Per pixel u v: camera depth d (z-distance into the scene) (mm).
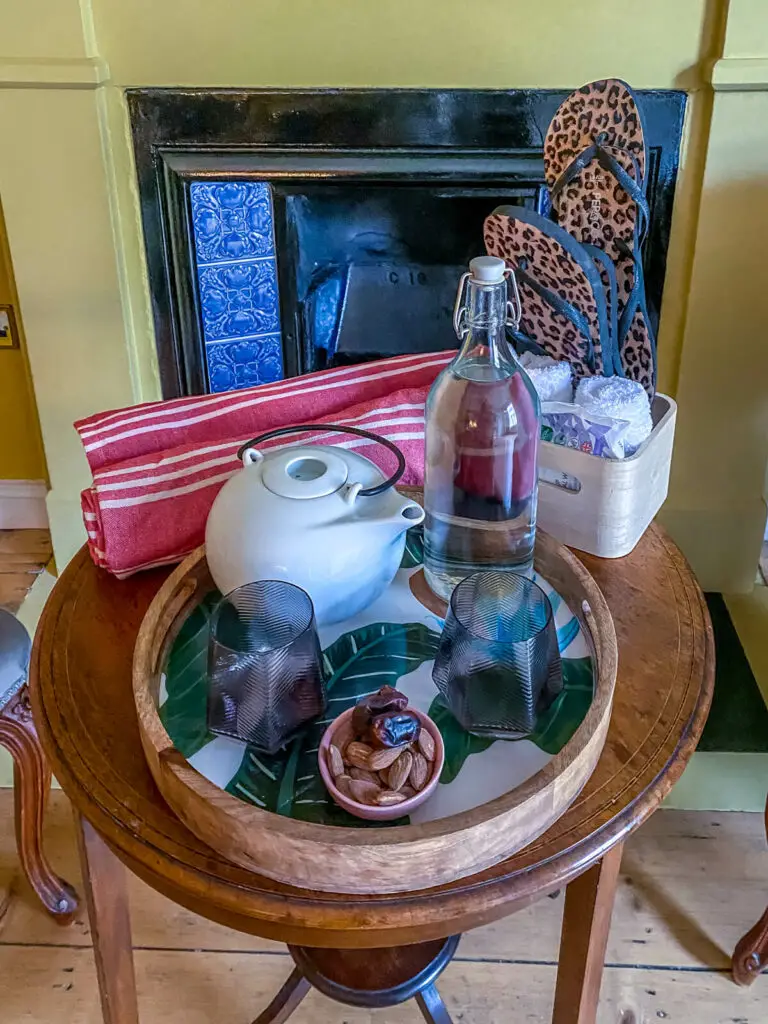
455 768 759
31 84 1465
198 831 710
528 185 1551
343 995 1030
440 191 1565
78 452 1795
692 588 967
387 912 666
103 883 905
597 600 880
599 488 961
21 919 1305
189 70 1485
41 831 1221
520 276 992
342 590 846
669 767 772
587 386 989
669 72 1464
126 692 846
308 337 1715
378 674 850
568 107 952
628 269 984
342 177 1549
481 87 1486
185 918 1305
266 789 744
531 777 710
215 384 1750
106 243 1599
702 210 1539
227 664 750
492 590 822
